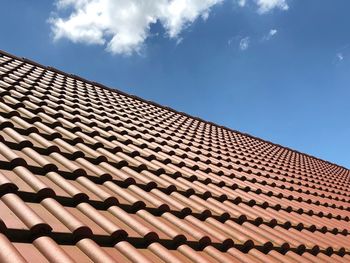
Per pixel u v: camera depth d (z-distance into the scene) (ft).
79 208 10.59
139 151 18.21
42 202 10.03
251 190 19.74
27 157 12.30
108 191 12.53
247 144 36.24
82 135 16.76
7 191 9.73
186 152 22.31
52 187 10.95
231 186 18.85
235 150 29.78
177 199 14.48
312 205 21.84
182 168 18.56
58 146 14.39
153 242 10.45
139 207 12.22
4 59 28.50
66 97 23.38
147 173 15.66
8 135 13.39
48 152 13.44
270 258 13.00
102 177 13.14
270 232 15.06
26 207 9.16
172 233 11.18
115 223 10.58
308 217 19.07
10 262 7.14
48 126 16.42
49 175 11.66
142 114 29.19
